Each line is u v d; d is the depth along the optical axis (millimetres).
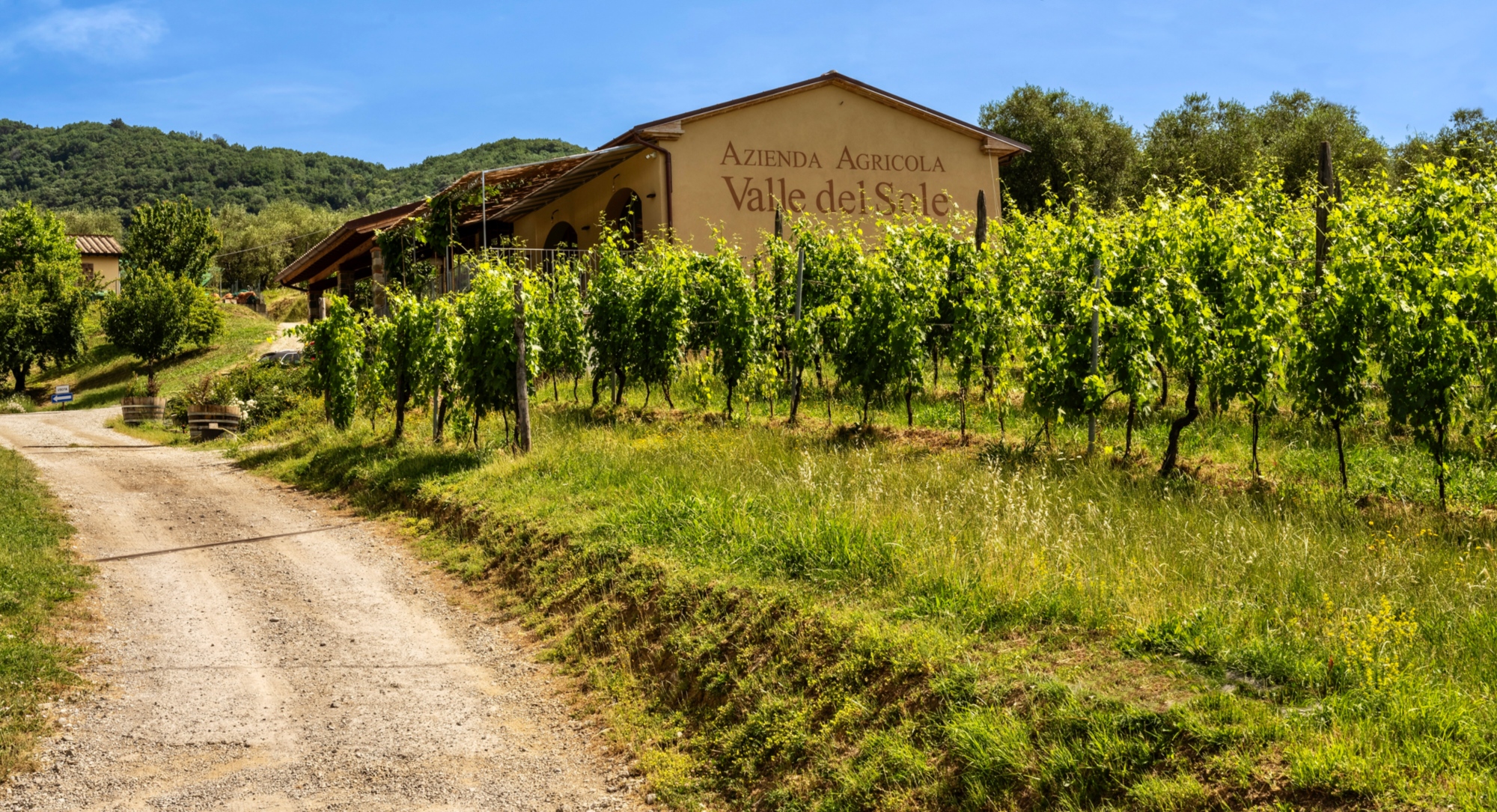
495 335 12820
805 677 5324
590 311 15797
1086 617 5008
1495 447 8562
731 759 5090
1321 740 3545
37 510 11656
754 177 21734
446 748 5543
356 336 18359
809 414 13258
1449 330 7391
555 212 26547
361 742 5602
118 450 20344
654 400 15898
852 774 4512
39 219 54250
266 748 5523
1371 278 7770
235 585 8852
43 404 40906
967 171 23500
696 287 14852
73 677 6461
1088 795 3801
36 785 5043
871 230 22516
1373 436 9289
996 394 11188
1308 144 27047
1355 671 4023
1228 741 3711
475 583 8656
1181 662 4402
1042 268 11422
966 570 5824
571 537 8359
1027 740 4125
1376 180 11312
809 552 6551
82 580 8797
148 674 6648
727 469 9250
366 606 8234
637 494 8969
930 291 11773
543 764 5359
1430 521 6613
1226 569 5488
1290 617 4727
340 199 151500
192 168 149250
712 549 7191
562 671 6605
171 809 4812
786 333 13336
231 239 72375
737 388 14352
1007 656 4758
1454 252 8258
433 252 24828
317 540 10680
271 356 35938
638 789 5043
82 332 44875
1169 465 8766
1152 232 9734
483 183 20984
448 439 14867
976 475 8195
